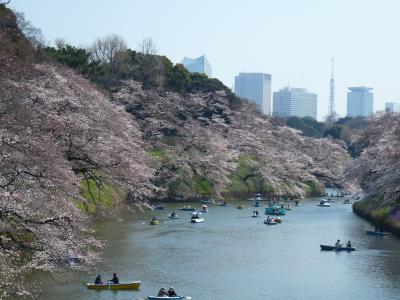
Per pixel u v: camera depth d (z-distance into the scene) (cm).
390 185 7869
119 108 8812
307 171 14325
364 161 9769
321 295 4394
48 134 4906
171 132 12625
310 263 5547
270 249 6244
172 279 4738
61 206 3694
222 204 10856
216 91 14700
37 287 4050
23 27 11594
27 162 3503
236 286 4600
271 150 13975
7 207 3281
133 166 5997
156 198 10569
